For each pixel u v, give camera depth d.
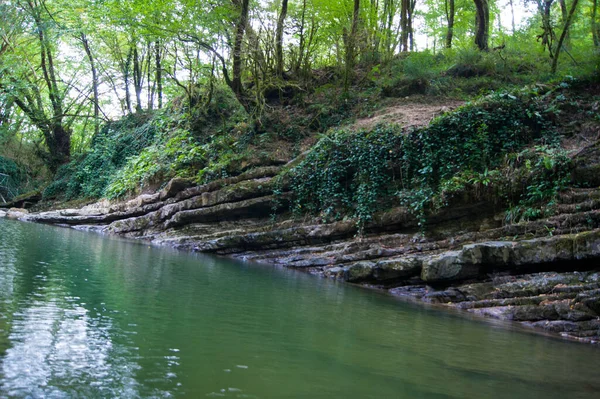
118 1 20.78
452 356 5.65
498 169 12.95
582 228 10.19
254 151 19.66
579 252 9.16
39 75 35.75
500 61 20.47
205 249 15.78
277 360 4.74
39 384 3.53
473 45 22.41
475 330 7.42
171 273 9.93
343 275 12.09
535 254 9.61
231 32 20.38
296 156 18.92
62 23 29.38
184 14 19.72
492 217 12.28
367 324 7.01
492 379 4.87
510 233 11.11
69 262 9.80
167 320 5.86
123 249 13.71
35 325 4.98
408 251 12.18
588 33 19.64
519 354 6.12
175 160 21.59
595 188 11.02
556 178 11.55
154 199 20.20
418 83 20.30
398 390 4.23
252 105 21.89
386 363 5.04
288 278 11.22
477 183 12.38
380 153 14.97
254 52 20.55
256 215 17.02
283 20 21.59
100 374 3.85
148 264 10.91
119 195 23.38
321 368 4.64
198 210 17.31
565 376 5.29
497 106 14.25
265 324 6.26
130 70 34.22
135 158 25.33
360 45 21.53
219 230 17.08
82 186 28.53
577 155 11.83
